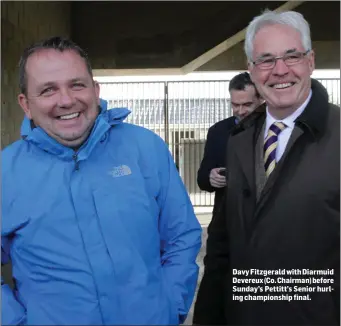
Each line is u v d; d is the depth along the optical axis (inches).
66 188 57.1
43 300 56.4
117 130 62.4
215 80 337.7
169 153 65.0
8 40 186.4
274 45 60.4
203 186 100.6
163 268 62.4
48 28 247.8
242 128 67.9
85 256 55.9
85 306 55.4
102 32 298.0
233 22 288.0
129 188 58.4
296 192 58.6
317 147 58.6
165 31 296.4
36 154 59.2
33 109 58.6
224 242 69.9
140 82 339.3
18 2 199.9
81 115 58.4
